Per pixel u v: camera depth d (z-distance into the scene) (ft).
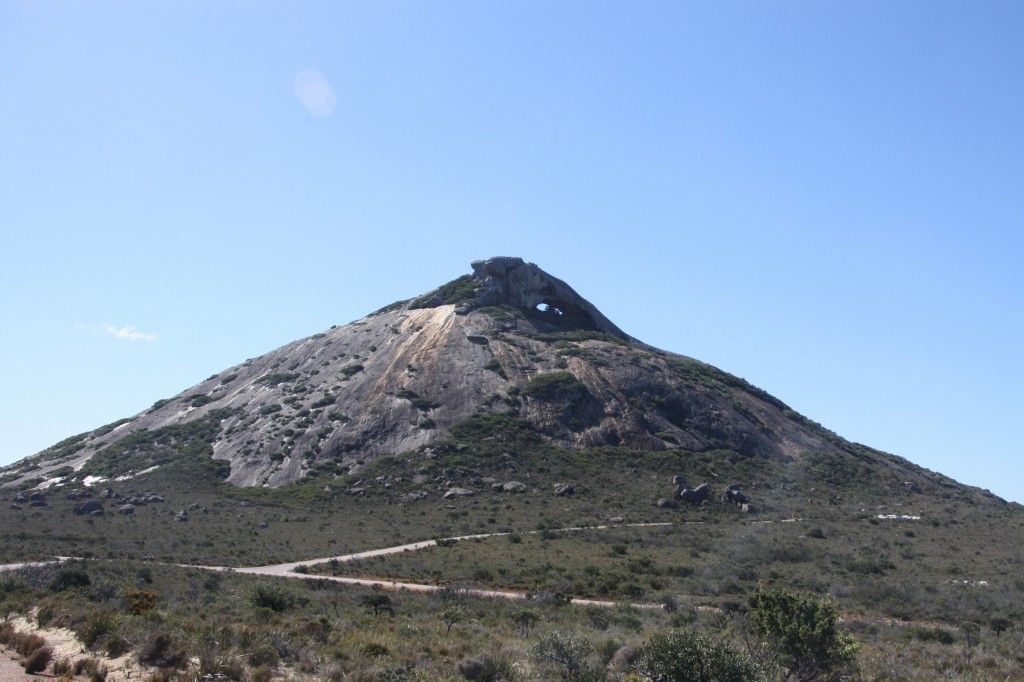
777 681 67.51
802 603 69.77
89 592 106.32
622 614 119.44
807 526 249.14
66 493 296.30
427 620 104.83
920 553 212.02
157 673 62.23
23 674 60.70
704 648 63.10
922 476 395.14
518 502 274.36
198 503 274.98
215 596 117.39
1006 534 253.03
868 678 75.56
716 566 184.34
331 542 217.15
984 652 96.07
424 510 265.13
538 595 138.10
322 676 67.26
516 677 69.62
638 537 224.33
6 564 157.79
